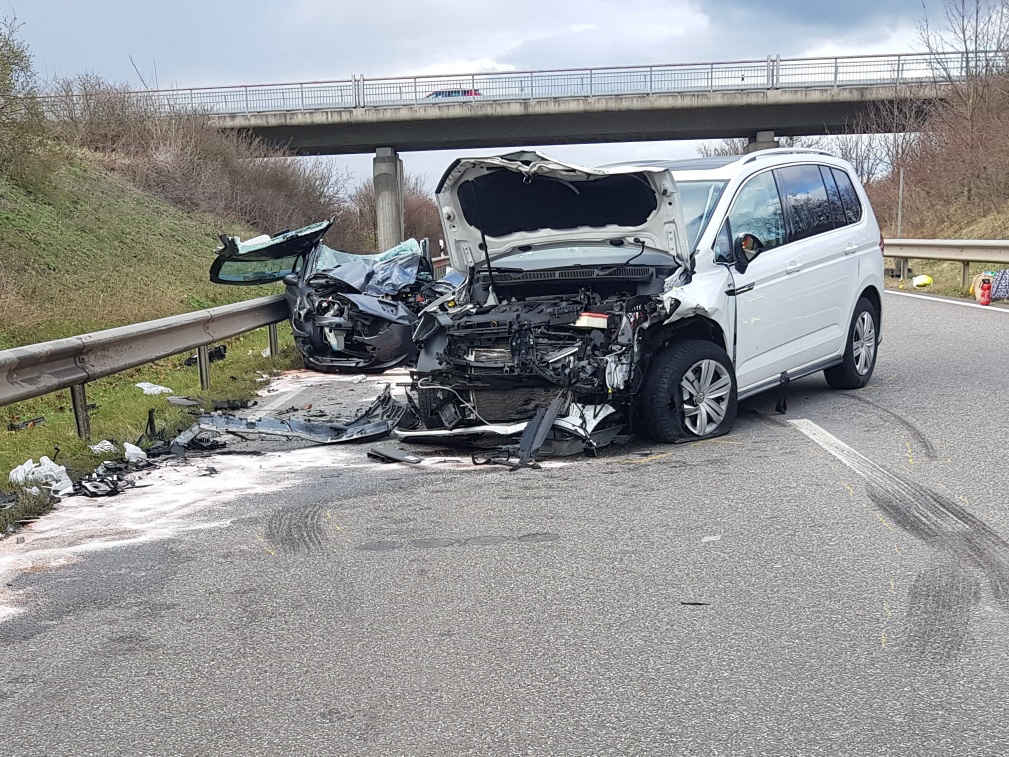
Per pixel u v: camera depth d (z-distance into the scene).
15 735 3.31
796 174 8.49
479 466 6.75
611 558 4.80
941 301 16.69
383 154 48.94
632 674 3.59
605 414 6.84
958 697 3.34
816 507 5.50
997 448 6.61
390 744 3.16
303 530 5.45
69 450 7.59
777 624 3.97
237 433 7.85
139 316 15.84
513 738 3.17
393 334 11.88
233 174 33.97
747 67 43.88
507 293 7.94
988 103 28.55
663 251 7.47
